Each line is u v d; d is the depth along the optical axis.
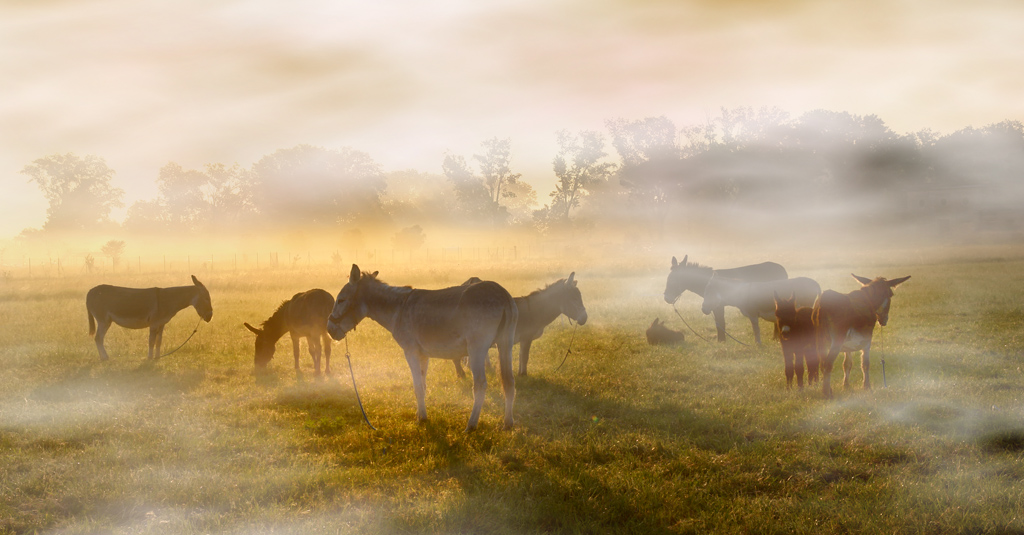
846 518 4.99
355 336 14.92
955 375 9.79
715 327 15.74
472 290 7.41
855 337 8.71
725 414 7.99
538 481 5.87
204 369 11.34
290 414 8.39
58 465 6.43
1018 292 20.59
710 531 4.91
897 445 6.64
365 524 4.97
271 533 4.85
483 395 7.43
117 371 11.16
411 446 6.97
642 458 6.57
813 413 7.87
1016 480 5.68
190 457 6.70
